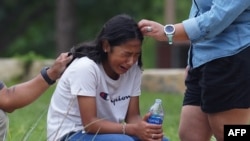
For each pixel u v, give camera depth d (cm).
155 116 934
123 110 989
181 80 2494
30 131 1057
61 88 969
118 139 930
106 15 4962
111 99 976
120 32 934
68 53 962
